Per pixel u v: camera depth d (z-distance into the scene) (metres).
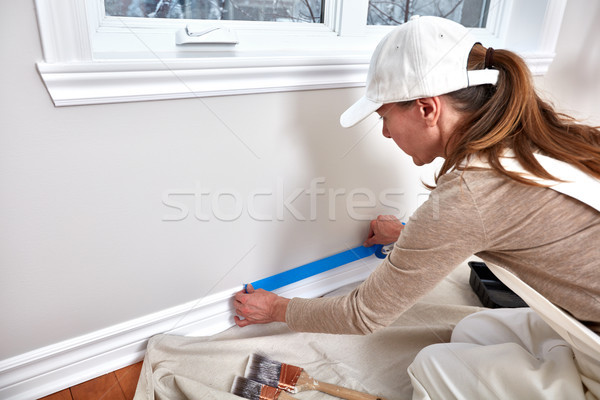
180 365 1.17
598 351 0.75
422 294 0.80
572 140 0.72
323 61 1.13
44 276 1.00
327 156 1.31
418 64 0.72
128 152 0.98
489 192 0.69
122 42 0.97
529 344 1.00
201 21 1.10
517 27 1.62
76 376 1.16
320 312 0.94
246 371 1.14
